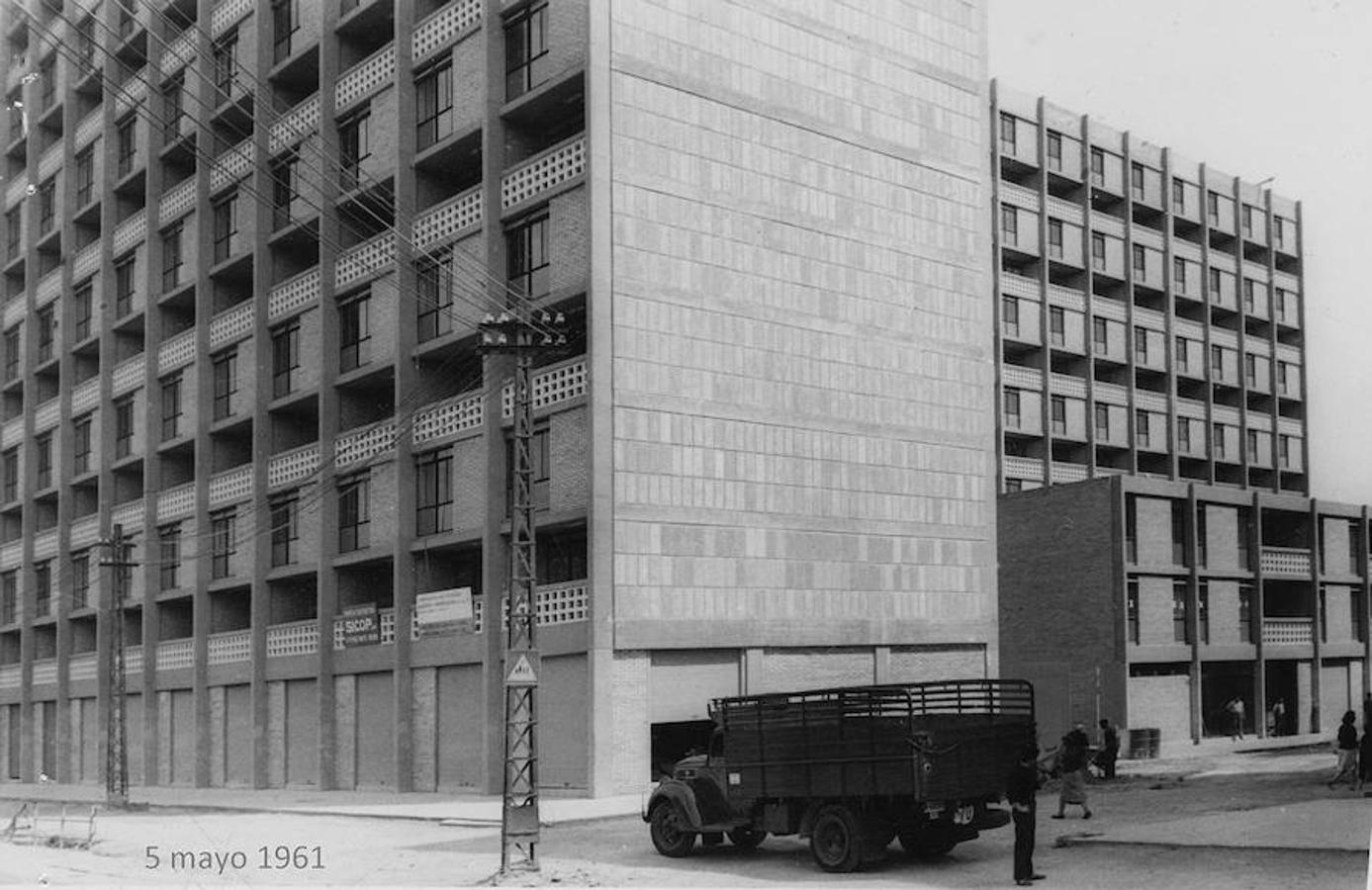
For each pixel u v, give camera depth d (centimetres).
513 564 2239
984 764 2000
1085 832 2239
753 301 3712
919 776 1897
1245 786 2956
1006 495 5162
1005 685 2130
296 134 4512
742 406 3653
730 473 3603
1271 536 5681
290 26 4697
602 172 3425
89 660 5700
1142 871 1811
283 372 4609
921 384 4109
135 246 5503
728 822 2139
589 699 3288
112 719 4222
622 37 3512
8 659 6444
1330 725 5609
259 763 4469
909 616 3978
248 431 4894
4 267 6631
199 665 4828
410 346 3981
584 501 3372
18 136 6550
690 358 3556
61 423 5966
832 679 3794
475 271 3744
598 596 3297
